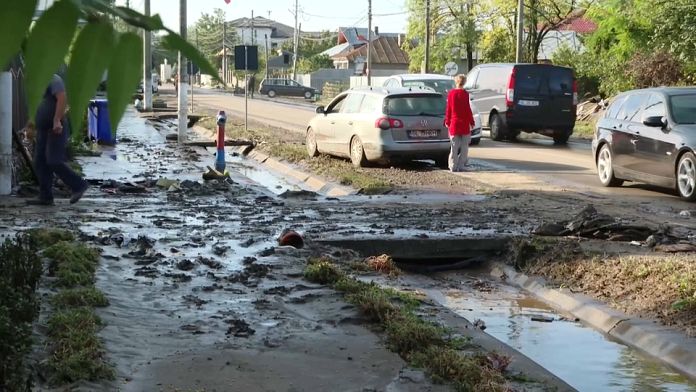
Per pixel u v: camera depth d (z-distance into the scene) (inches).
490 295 320.8
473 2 1977.1
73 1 40.8
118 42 41.8
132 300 258.2
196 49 45.0
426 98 679.7
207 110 1512.1
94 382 188.2
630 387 221.5
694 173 498.0
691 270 303.9
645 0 1165.7
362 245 361.4
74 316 223.5
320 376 201.2
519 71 954.7
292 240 351.3
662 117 531.2
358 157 685.3
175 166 658.8
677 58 1130.0
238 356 212.7
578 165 711.7
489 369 211.8
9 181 452.8
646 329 260.5
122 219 399.9
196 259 315.6
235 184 549.6
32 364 189.3
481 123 967.6
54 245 299.6
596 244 363.6
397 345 223.9
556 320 285.9
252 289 278.5
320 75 3225.9
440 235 375.2
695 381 227.0
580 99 1467.8
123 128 44.8
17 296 210.7
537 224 411.8
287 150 787.4
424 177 612.1
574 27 1975.9
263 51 4170.8
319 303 263.1
